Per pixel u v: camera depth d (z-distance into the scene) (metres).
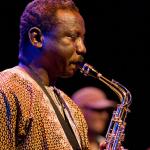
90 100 5.97
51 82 3.66
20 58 3.61
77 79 8.98
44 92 3.52
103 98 6.08
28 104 3.30
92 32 8.89
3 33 8.20
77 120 3.82
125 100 4.28
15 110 3.23
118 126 4.10
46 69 3.57
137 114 9.55
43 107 3.37
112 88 4.32
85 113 5.95
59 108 3.64
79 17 3.64
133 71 9.18
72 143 3.48
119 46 9.02
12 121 3.20
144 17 8.76
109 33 8.91
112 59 9.07
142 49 9.05
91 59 9.03
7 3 8.05
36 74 3.55
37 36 3.56
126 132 9.66
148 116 9.55
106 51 9.03
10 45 8.26
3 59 8.28
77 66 3.64
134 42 9.00
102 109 5.92
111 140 4.03
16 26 8.19
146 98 9.41
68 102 3.88
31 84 3.43
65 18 3.56
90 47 8.98
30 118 3.26
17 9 8.12
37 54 3.55
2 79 3.37
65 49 3.52
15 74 3.43
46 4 3.60
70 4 3.67
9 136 3.18
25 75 3.48
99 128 5.92
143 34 8.94
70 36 3.55
